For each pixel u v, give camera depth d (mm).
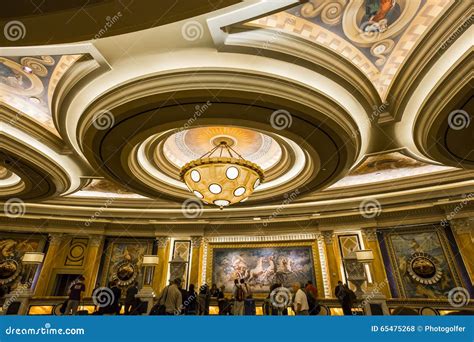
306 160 6727
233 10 3213
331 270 10297
